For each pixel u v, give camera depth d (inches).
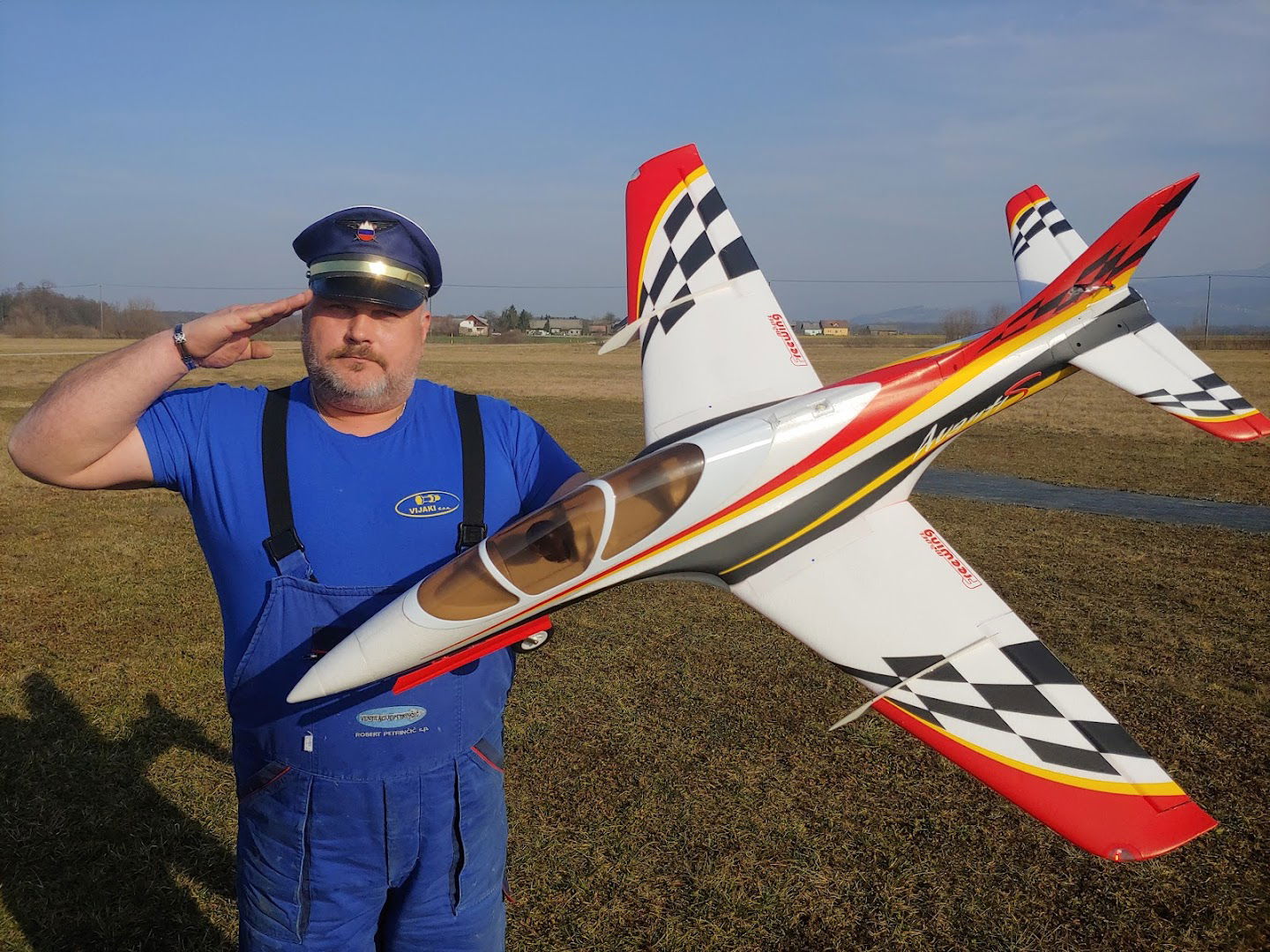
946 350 161.0
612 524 101.9
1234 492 435.2
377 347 72.7
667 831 145.8
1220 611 249.6
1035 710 116.5
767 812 151.1
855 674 120.5
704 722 181.9
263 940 76.5
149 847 140.6
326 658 73.2
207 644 220.7
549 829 146.3
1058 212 256.7
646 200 198.5
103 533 329.7
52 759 165.3
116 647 218.5
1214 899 129.6
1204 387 184.5
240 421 75.0
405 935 79.0
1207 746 172.2
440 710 77.3
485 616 83.0
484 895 80.4
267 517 73.8
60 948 119.4
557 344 2982.3
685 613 242.8
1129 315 190.9
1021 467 504.4
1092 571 288.5
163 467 73.9
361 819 74.9
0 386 947.3
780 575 129.4
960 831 145.9
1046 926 125.0
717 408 150.8
